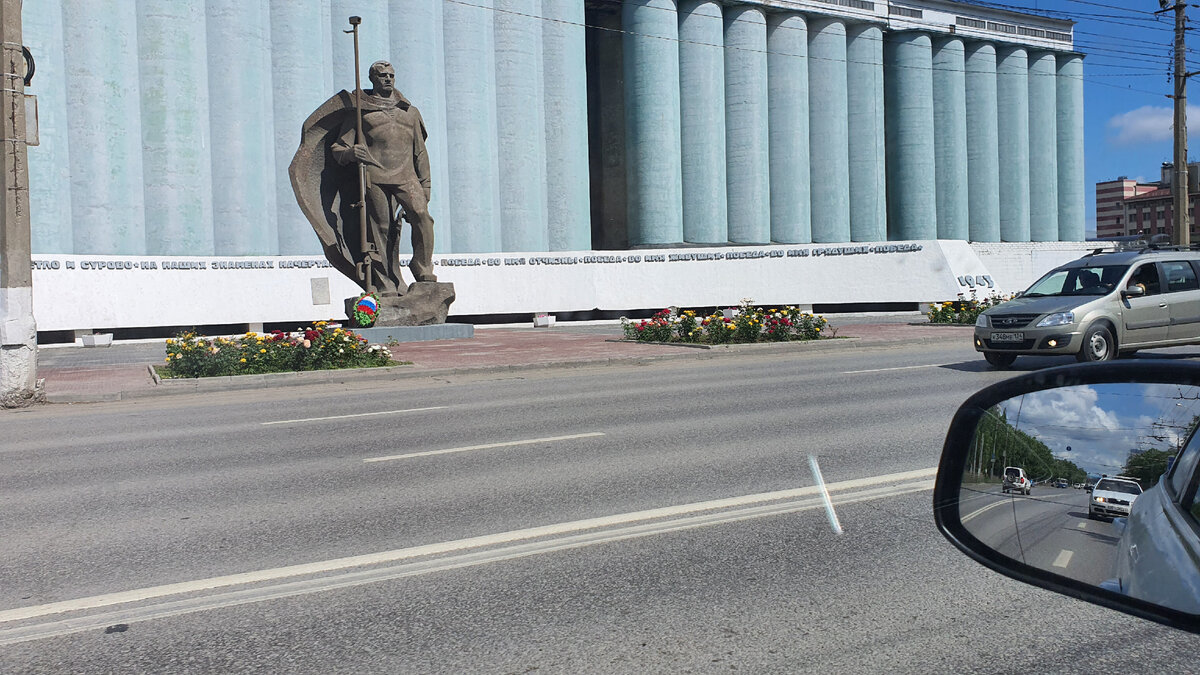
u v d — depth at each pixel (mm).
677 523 5941
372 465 8156
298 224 35438
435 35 38094
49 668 3859
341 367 17531
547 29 41000
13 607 4617
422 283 27438
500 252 38406
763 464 7797
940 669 3723
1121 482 2227
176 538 5848
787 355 20469
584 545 5496
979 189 51781
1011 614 4309
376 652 3975
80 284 28859
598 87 46844
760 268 40062
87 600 4695
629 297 37938
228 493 7160
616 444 8961
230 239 33812
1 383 13992
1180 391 2213
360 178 25906
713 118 43688
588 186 43188
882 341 22562
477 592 4711
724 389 13688
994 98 52156
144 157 32812
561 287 36781
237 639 4145
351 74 36312
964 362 17297
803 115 46062
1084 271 15508
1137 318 14758
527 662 3850
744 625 4215
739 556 5234
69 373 18828
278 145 35469
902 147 49500
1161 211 99062
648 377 16094
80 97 31469
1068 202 55250
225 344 17406
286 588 4824
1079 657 3822
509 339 26438
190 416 12312
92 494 7273
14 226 14195
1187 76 29562
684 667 3779
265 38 35000
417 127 27406
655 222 42250
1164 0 29906
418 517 6242
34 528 6207
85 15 31484
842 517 6027
